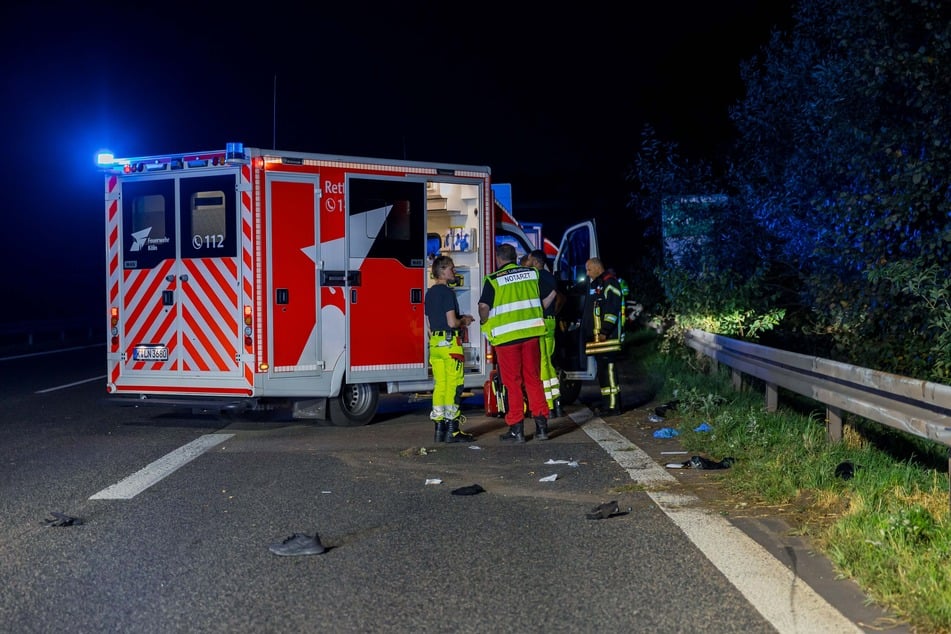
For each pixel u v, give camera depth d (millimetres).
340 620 4773
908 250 10695
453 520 6707
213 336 10609
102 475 8359
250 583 5363
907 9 9891
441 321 9906
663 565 5562
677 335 16750
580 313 12711
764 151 15945
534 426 10992
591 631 4578
